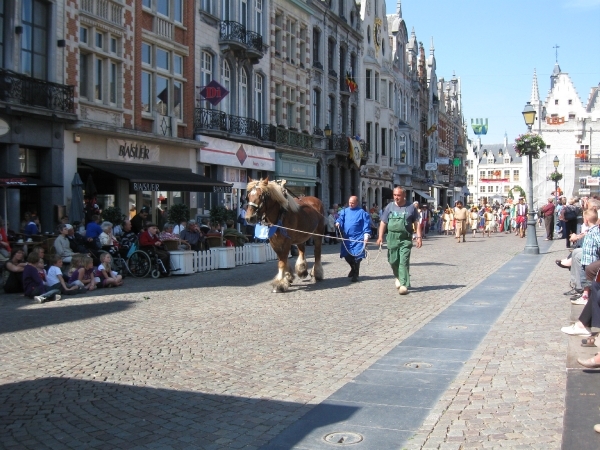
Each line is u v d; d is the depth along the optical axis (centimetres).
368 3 4950
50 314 1083
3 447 486
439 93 8262
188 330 923
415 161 6538
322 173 4047
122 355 772
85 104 2114
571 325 883
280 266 1334
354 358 752
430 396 602
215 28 2877
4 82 1784
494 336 857
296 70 3712
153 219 2497
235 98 3044
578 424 507
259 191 1261
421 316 1023
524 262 1975
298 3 3659
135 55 2362
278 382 657
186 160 2652
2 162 1836
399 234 1264
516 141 2398
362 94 4803
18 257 1371
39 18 1972
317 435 510
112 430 522
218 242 2003
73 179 2034
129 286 1470
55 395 613
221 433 516
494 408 559
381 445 487
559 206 3553
